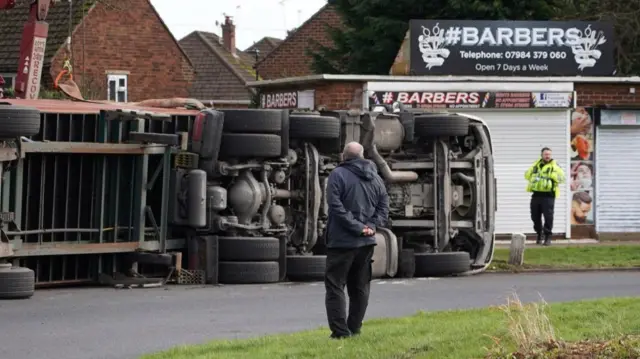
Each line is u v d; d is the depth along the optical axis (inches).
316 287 757.9
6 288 666.2
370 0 1606.8
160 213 770.8
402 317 586.2
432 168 869.8
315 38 2273.6
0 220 677.3
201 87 2573.8
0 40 1732.3
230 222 773.9
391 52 1609.3
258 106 1434.5
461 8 1541.6
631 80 1248.8
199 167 772.0
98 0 1708.9
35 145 690.2
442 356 436.8
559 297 716.0
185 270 765.9
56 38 1770.4
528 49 1258.0
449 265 848.3
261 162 788.0
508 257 979.9
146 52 1904.5
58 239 732.7
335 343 475.5
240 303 668.7
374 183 499.5
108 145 721.6
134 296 695.7
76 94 839.1
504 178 1235.2
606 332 486.6
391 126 850.8
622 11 1633.9
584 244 1168.2
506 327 481.1
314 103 1238.9
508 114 1233.4
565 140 1244.5
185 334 549.0
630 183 1266.0
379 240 824.9
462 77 1219.2
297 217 816.3
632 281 821.2
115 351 501.4
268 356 450.6
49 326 570.6
